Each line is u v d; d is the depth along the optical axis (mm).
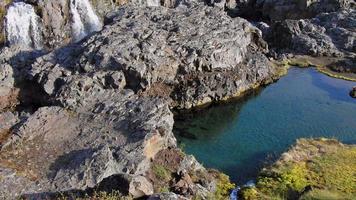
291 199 41500
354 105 64312
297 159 48812
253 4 108312
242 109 63062
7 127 46844
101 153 40500
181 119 60312
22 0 73000
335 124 58781
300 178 44812
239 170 48750
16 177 37938
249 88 68625
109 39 60062
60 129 46781
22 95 57125
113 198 27891
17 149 43250
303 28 86938
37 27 71688
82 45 60219
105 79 56125
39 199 33000
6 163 40812
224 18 73250
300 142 52844
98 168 39125
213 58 64312
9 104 56250
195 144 54188
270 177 45500
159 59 60219
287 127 58000
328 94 67812
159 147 44719
